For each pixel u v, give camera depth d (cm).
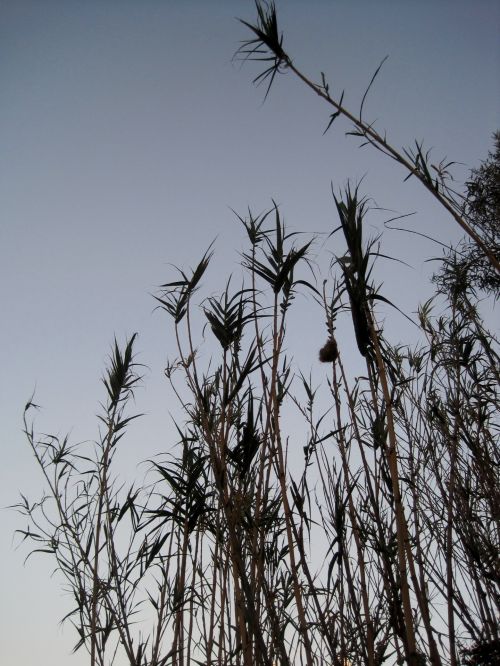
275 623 326
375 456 332
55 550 478
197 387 373
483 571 318
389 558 312
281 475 339
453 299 430
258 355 370
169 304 411
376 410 316
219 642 357
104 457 509
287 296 398
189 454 439
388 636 321
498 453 353
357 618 320
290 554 328
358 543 329
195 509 398
